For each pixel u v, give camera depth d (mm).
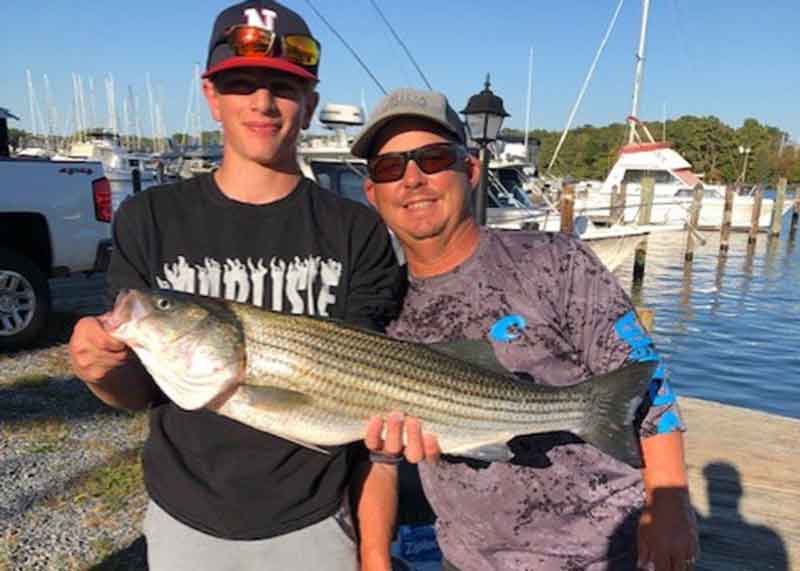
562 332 2703
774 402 11281
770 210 33000
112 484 4977
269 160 2607
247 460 2465
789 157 92312
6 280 8195
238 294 2584
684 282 22734
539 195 17375
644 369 2510
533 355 2678
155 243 2584
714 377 12641
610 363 2645
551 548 2609
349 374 2559
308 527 2512
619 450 2510
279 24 2592
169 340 2348
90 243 8883
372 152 2840
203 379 2387
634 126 29984
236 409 2434
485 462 2688
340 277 2688
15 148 41281
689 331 16141
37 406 6531
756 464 5469
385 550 2666
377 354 2602
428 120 2689
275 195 2668
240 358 2424
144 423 6227
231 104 2580
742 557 4148
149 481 2535
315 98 2811
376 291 2779
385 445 2617
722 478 5211
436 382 2648
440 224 2707
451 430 2666
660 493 2521
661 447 2562
